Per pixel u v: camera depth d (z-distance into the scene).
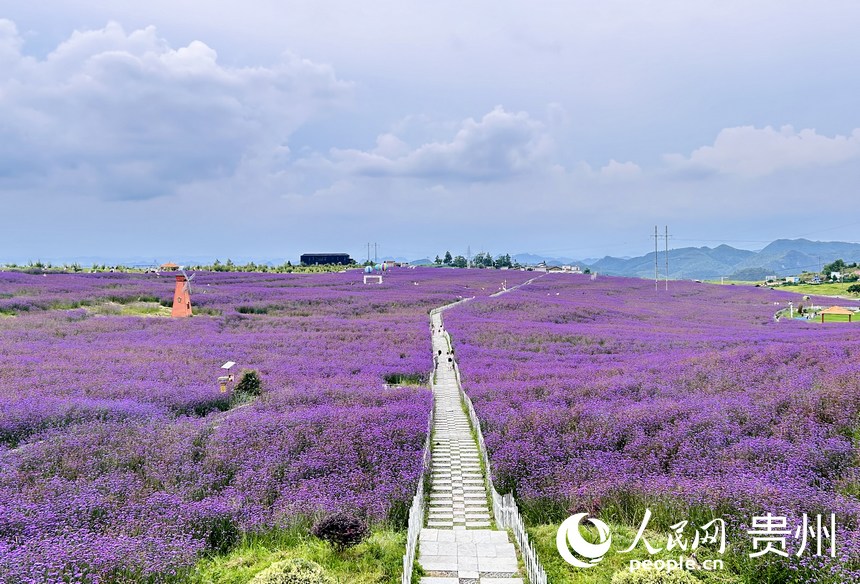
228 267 113.88
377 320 55.78
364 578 10.67
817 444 15.85
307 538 12.68
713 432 17.64
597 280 133.00
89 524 12.55
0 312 48.50
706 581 9.94
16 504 12.88
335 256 167.62
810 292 120.25
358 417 20.53
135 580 10.15
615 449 17.91
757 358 29.19
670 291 111.88
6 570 9.61
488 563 11.62
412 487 15.21
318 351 37.44
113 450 17.06
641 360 35.34
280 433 19.03
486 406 23.89
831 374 22.56
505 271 163.12
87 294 60.03
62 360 30.95
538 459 16.95
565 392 25.44
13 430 18.64
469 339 45.81
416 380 31.97
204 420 21.09
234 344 38.88
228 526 13.05
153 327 45.44
